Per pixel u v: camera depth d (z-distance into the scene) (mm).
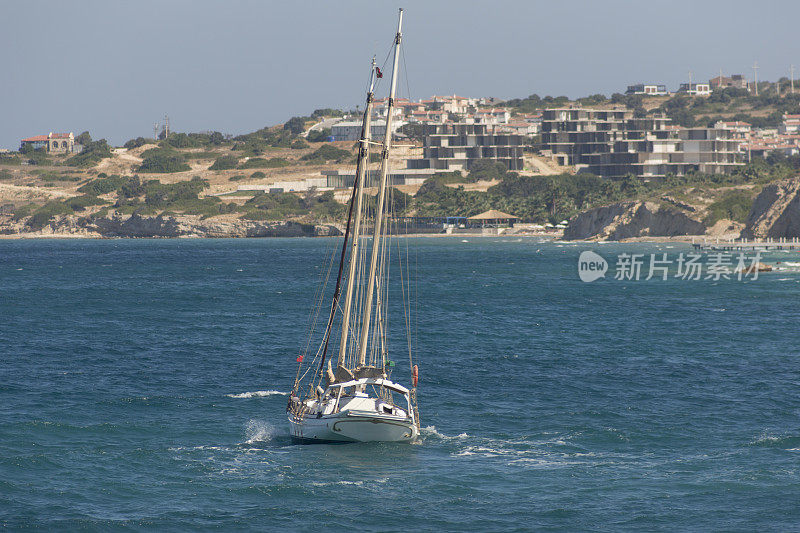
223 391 120312
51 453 87500
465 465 85000
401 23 101562
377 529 69812
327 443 91062
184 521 71062
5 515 71625
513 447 91312
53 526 69688
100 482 79500
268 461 85875
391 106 101938
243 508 73812
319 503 74938
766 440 92938
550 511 73312
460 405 110312
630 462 86188
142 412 106375
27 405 109188
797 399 113438
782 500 75375
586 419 103000
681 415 104875
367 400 91625
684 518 71812
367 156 103062
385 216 113875
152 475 81562
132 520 71188
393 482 79938
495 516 72375
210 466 84188
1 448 88875
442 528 69938
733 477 81250
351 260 102750
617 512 73125
